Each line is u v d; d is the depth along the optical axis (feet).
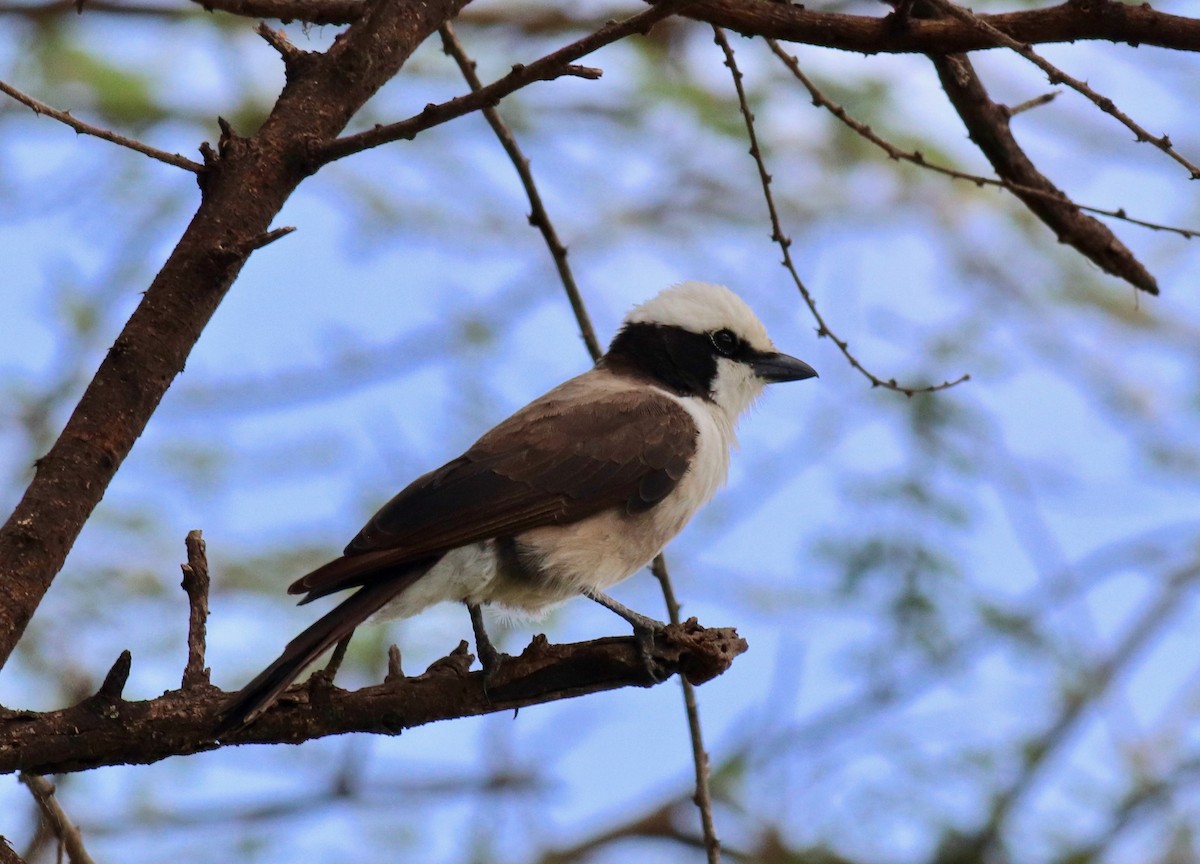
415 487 35.19
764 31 31.94
